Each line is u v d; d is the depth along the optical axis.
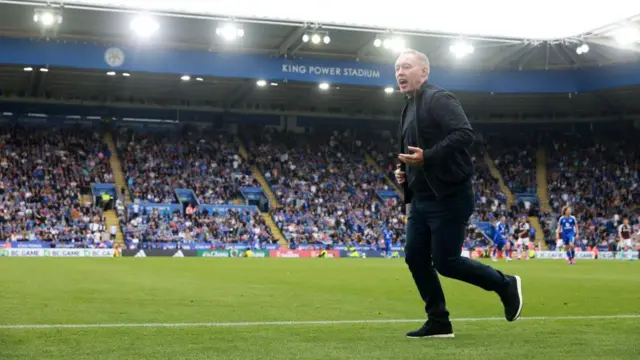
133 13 33.59
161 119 51.34
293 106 53.03
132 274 19.06
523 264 30.89
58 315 8.45
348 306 10.16
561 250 47.38
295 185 50.38
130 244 41.03
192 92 48.16
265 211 48.50
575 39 39.00
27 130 47.78
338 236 46.12
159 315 8.58
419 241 6.35
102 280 16.11
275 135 53.75
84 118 49.75
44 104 48.44
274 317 8.45
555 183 53.69
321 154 53.56
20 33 35.97
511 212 51.19
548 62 42.97
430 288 6.41
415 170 6.15
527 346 5.70
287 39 38.34
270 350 5.45
